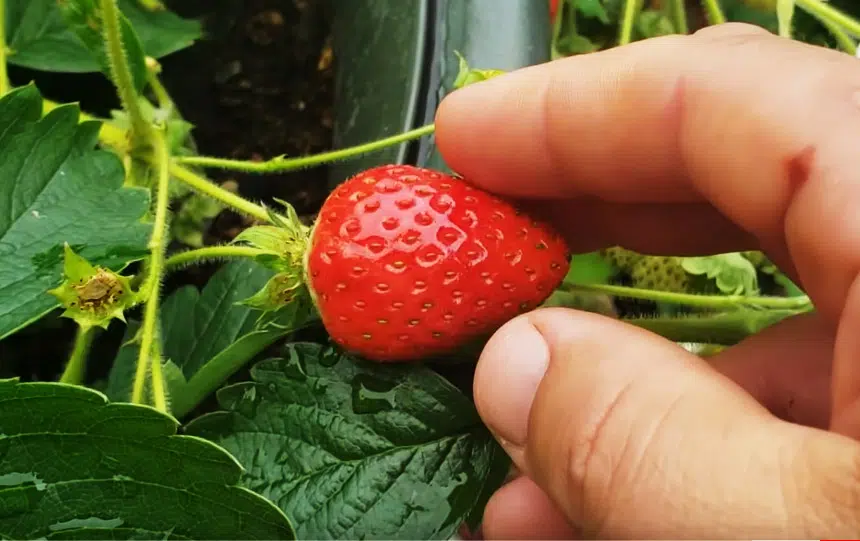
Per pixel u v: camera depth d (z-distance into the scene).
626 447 0.09
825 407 0.13
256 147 0.19
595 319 0.10
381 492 0.12
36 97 0.12
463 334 0.11
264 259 0.12
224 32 0.20
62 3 0.14
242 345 0.12
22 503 0.10
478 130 0.13
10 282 0.12
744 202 0.11
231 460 0.10
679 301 0.15
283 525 0.10
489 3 0.15
